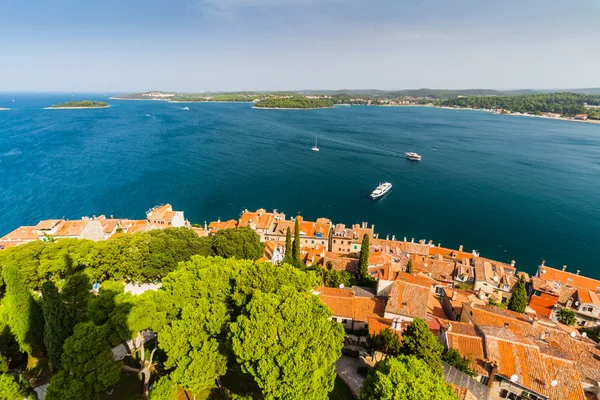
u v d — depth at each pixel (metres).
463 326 56.00
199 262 53.22
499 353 48.22
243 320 38.78
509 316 62.47
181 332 39.56
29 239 102.31
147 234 80.44
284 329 38.06
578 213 158.00
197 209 157.88
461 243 134.50
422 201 172.25
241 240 85.25
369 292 74.81
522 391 45.44
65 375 36.69
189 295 45.75
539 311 84.69
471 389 43.44
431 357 45.31
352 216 156.12
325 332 40.91
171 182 185.75
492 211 160.75
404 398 33.56
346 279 78.56
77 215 143.62
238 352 37.66
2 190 163.38
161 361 49.38
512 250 129.12
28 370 47.66
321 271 82.50
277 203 167.25
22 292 44.59
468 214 158.12
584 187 189.75
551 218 153.62
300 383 34.97
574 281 94.38
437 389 35.34
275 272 49.66
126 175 191.88
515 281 90.88
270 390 36.03
